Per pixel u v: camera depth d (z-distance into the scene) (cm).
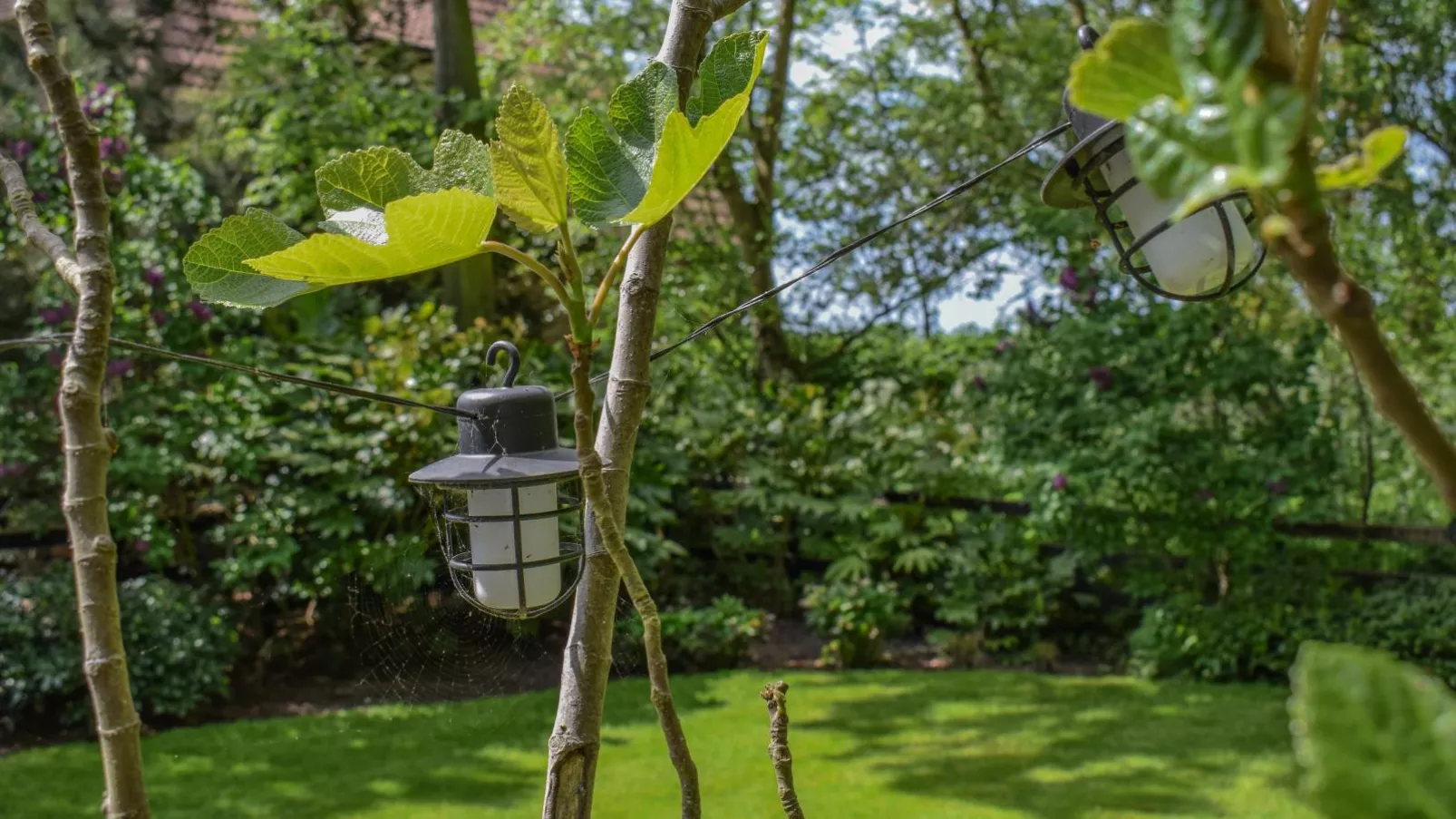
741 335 911
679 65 132
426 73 908
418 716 538
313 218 791
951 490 738
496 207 75
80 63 714
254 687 589
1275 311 680
